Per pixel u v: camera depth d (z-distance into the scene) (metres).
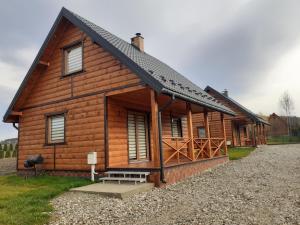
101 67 9.56
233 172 10.26
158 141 7.87
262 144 29.56
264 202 5.55
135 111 10.90
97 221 4.65
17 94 11.56
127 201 6.02
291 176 8.77
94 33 9.41
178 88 9.19
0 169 14.80
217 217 4.62
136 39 13.84
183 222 4.43
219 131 25.58
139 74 8.05
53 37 10.84
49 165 10.69
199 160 10.58
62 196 6.61
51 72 11.27
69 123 10.25
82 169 9.56
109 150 9.06
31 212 5.01
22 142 11.95
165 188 7.50
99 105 9.43
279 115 53.88
